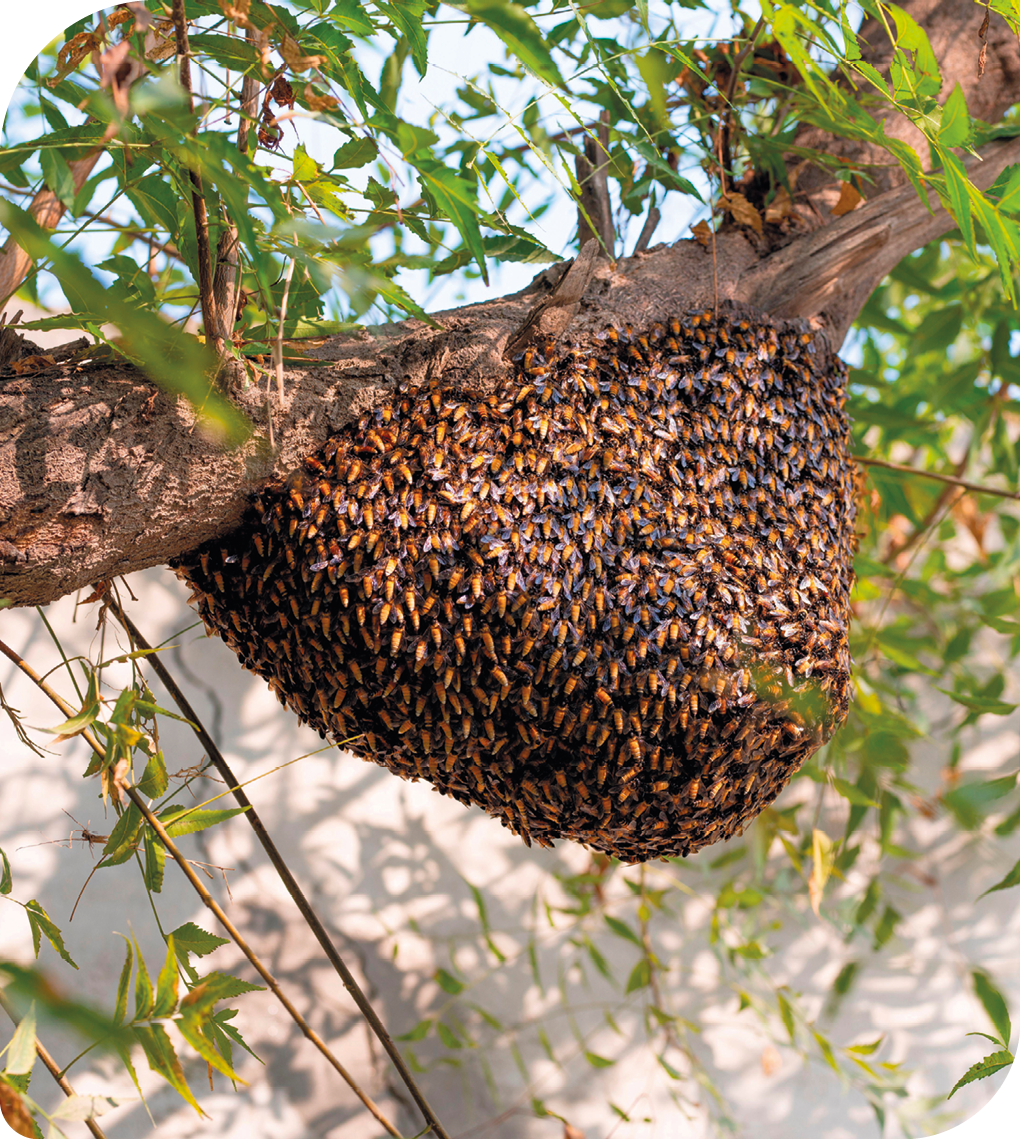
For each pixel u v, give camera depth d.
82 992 2.01
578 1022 2.32
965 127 1.34
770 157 1.53
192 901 2.16
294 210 1.29
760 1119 2.29
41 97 1.27
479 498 1.33
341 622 1.32
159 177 1.29
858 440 2.17
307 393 1.34
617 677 1.32
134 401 1.30
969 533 2.62
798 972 2.45
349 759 2.37
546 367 1.38
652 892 2.25
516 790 1.36
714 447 1.40
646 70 1.23
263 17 1.24
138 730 1.34
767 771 1.38
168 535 1.33
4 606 1.30
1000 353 1.97
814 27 1.32
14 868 2.05
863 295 1.56
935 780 2.54
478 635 1.32
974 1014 2.45
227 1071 1.24
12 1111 1.21
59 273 1.12
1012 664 2.61
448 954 2.30
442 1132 1.43
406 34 1.28
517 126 1.34
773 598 1.36
